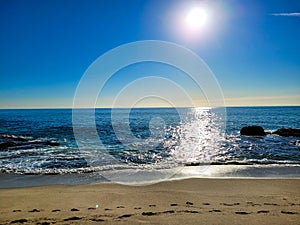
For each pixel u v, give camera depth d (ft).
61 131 99.55
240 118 193.98
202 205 21.79
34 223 16.28
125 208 20.86
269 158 51.85
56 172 39.55
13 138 76.89
